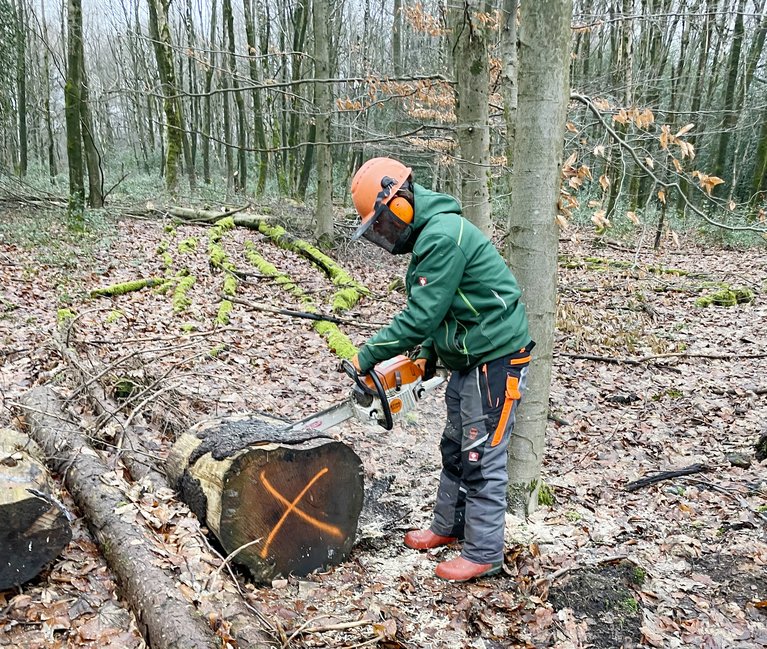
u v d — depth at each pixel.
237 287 8.78
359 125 9.02
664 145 3.50
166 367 5.09
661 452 4.32
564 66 2.89
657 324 8.27
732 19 17.59
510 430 2.67
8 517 2.09
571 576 2.68
